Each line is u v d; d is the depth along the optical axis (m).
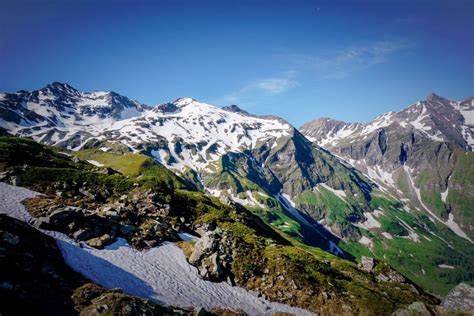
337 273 66.88
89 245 44.19
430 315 48.12
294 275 56.94
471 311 50.31
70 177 72.00
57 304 28.66
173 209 73.94
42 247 36.28
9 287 27.22
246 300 47.72
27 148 100.62
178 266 49.47
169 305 37.38
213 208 85.06
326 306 52.34
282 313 47.25
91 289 32.25
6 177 64.12
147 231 55.69
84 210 50.97
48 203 52.88
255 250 62.62
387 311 55.19
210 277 49.84
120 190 74.88
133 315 29.67
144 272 43.31
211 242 56.50
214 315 39.53
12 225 36.19
